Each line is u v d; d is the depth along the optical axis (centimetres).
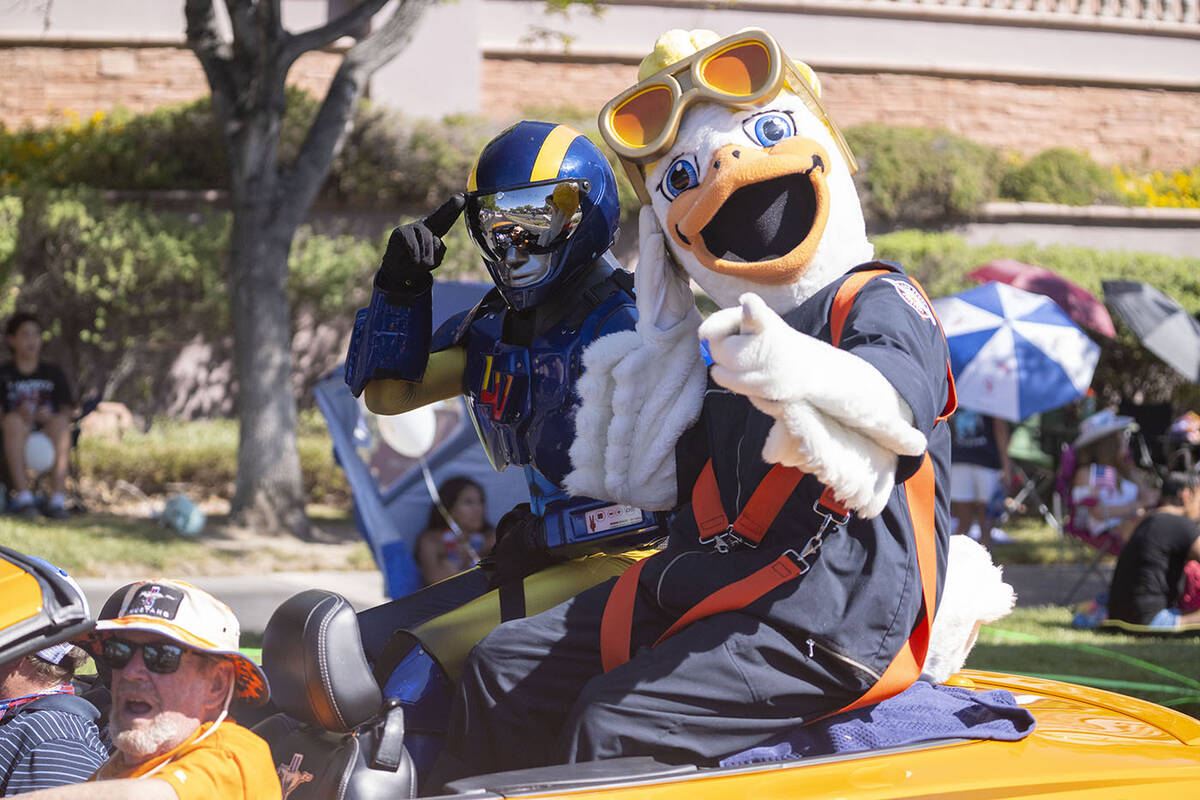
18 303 2947
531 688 564
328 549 2230
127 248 2986
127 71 3662
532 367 644
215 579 1944
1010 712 562
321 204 3388
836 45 4116
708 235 562
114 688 451
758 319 442
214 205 3316
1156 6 4434
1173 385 3316
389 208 3428
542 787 464
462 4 3697
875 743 534
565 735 525
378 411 700
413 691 596
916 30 4181
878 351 488
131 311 3041
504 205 625
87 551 2011
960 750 528
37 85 3628
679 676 521
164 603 449
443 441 1477
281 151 3253
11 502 2338
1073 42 4341
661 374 607
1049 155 4053
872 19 4138
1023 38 4297
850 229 560
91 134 3381
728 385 451
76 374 3047
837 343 528
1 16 3594
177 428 3059
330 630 500
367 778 495
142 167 3322
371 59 2481
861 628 531
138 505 2627
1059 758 529
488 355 668
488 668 566
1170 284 3519
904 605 537
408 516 1505
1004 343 2156
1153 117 4416
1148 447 2753
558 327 641
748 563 543
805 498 536
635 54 3950
